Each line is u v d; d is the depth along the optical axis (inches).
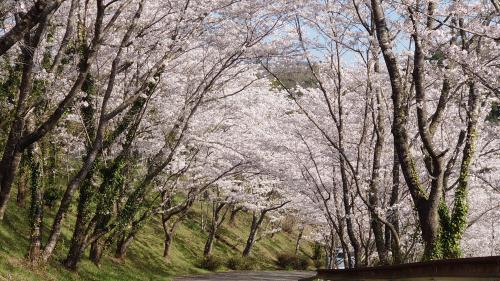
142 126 789.2
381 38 408.5
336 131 747.4
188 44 655.8
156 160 706.2
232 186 1254.9
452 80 450.9
